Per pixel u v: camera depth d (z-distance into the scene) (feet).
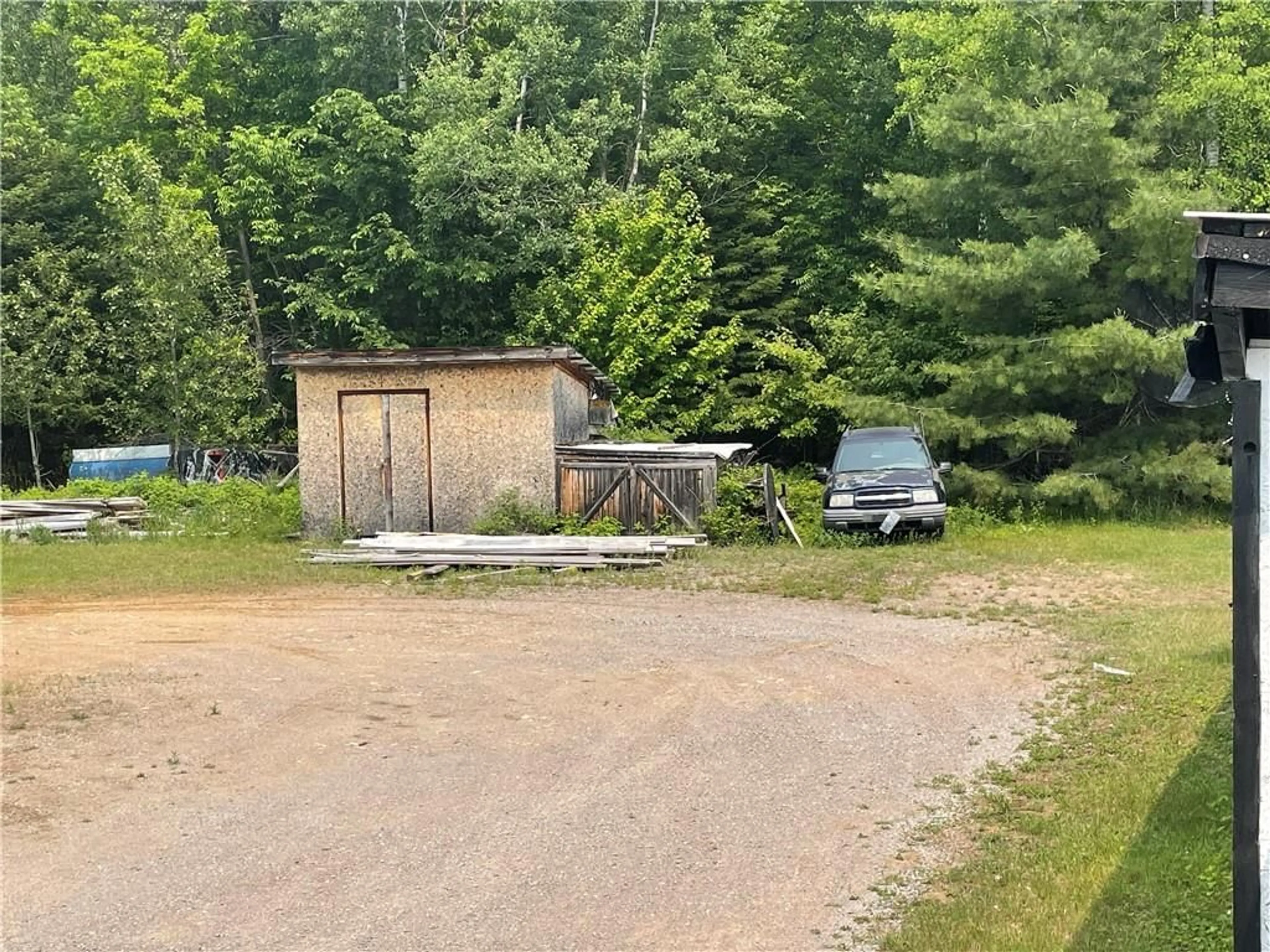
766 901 19.24
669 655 36.94
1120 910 18.11
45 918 19.11
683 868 20.62
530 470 66.80
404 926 18.63
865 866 20.52
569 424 74.02
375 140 110.52
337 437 68.33
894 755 26.48
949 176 86.12
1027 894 18.86
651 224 107.04
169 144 120.78
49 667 35.65
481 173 107.86
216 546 65.77
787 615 43.55
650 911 18.99
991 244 80.74
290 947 17.99
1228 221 12.41
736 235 117.91
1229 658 33.24
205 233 107.34
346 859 21.33
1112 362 75.72
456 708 30.99
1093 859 20.04
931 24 94.32
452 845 21.85
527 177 109.09
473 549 57.26
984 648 36.94
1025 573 51.67
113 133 119.75
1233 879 13.66
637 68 118.93
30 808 24.02
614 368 103.81
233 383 107.34
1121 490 77.41
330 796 24.53
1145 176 78.07
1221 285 12.42
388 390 67.82
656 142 115.03
